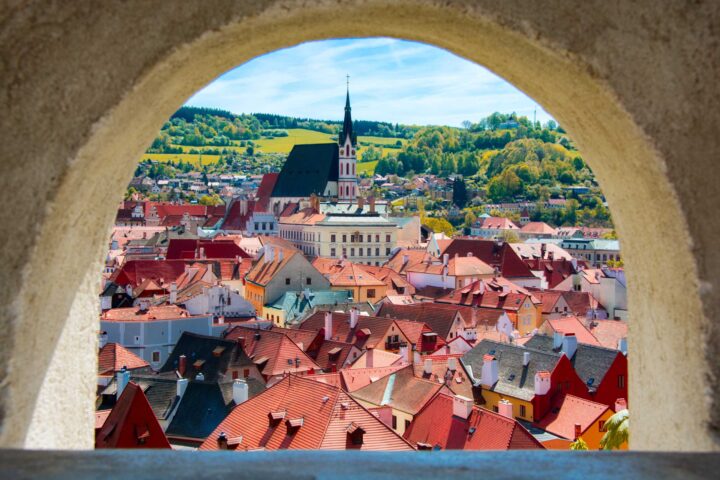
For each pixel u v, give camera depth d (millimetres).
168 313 51719
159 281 72312
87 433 4562
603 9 3686
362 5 3762
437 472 3213
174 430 35531
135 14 3639
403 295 77812
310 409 25703
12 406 3537
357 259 110125
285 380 27969
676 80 3699
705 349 3697
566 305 74062
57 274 3906
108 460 3256
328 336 50969
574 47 3699
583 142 4699
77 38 3609
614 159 4305
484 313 64125
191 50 3732
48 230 3637
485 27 3828
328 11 3816
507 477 3168
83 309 4418
